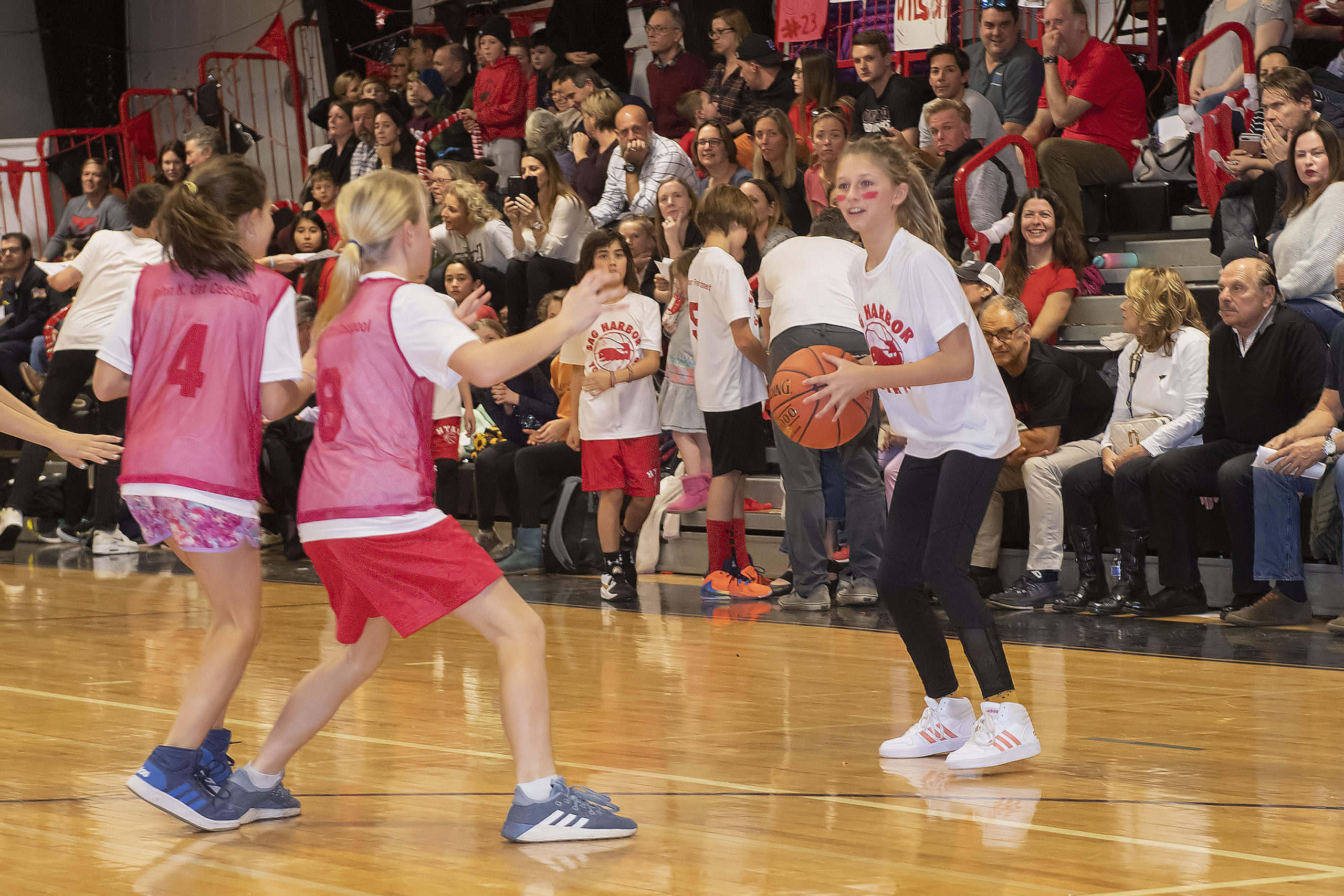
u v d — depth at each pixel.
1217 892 3.27
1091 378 9.10
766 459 11.19
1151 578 9.09
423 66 17.12
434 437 11.94
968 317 4.64
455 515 12.08
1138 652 7.16
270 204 4.40
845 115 11.34
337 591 4.00
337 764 4.80
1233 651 7.16
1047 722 5.46
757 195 10.65
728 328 9.17
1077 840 3.77
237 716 5.62
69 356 12.34
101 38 21.64
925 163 11.29
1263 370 8.09
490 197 13.73
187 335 4.05
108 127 21.41
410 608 3.83
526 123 14.38
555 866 3.56
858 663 6.95
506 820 3.84
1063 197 11.19
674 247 11.00
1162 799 4.25
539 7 17.58
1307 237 8.71
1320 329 8.31
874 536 9.10
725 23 13.63
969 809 4.14
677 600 9.52
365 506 3.82
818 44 15.23
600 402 9.50
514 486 11.40
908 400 4.80
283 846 3.79
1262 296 8.09
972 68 12.76
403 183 4.03
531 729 3.83
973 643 4.75
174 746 3.94
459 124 15.59
